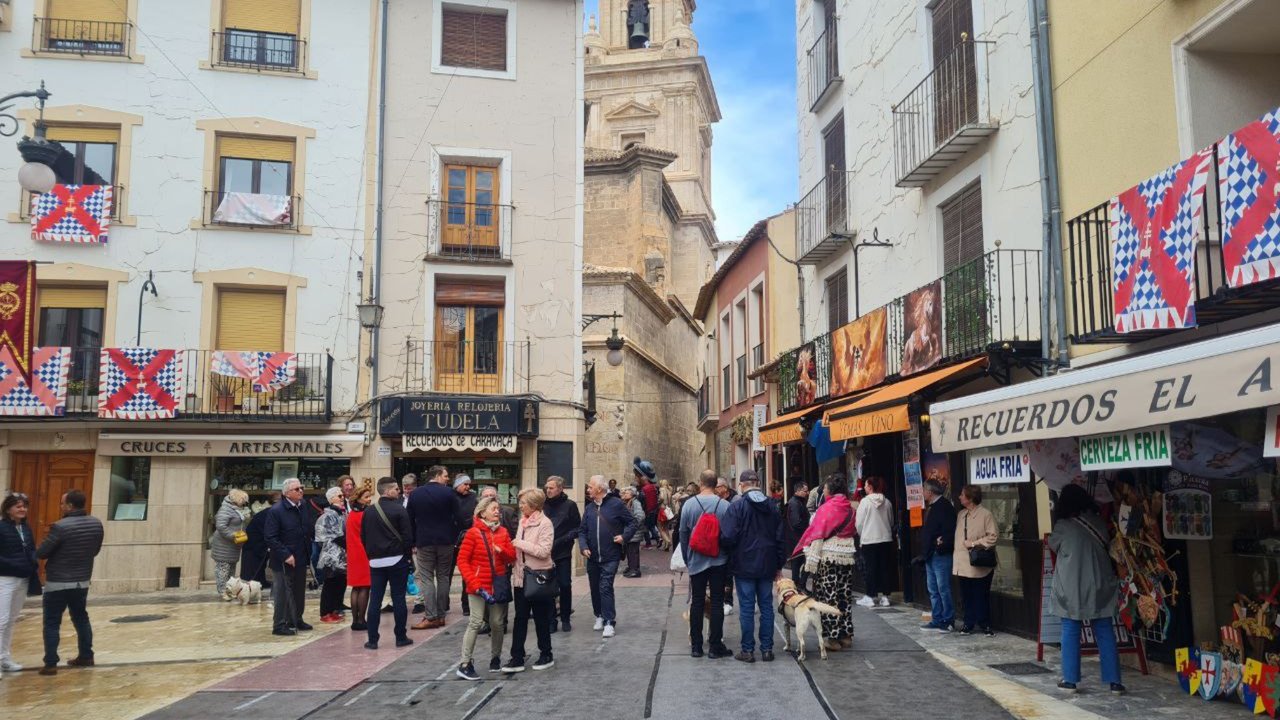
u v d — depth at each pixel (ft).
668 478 110.93
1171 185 22.36
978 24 35.91
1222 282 21.21
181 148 58.03
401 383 58.80
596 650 30.42
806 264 55.93
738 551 28.25
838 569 29.78
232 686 26.00
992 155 34.65
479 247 61.52
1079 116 29.60
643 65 157.99
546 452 60.03
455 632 35.17
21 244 56.03
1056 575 23.62
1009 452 27.25
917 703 22.35
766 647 28.09
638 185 114.62
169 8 58.85
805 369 52.29
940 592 32.94
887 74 45.14
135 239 56.85
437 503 36.58
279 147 59.72
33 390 53.21
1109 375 19.51
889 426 34.42
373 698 24.38
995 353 30.55
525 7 63.67
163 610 44.01
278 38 60.29
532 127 62.64
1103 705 21.80
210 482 56.03
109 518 54.03
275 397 56.18
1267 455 16.97
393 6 61.77
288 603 35.04
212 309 57.16
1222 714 20.74
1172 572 24.44
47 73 57.26
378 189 59.72
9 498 29.12
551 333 61.26
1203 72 25.13
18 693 25.62
